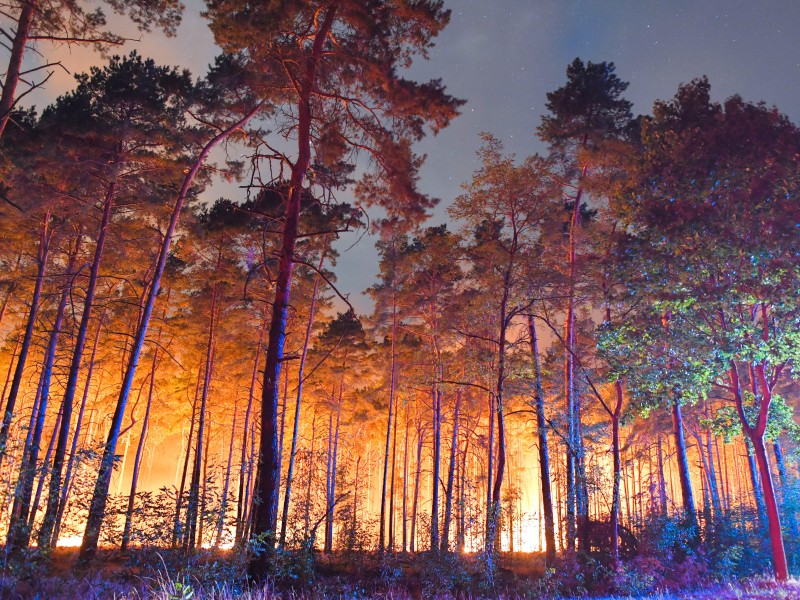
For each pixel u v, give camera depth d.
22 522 9.94
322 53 14.48
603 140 23.27
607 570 16.83
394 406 36.66
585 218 28.56
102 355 30.67
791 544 19.97
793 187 14.02
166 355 30.91
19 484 10.04
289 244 13.59
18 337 27.86
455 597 14.44
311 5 13.93
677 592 15.20
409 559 20.50
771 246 14.10
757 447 15.42
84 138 18.91
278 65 14.58
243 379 35.84
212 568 10.20
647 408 17.72
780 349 14.41
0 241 23.17
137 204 20.97
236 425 41.47
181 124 19.69
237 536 12.01
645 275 16.56
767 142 15.08
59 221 21.94
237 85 16.22
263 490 11.70
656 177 17.27
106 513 10.84
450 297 29.78
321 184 15.20
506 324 20.48
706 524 20.98
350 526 22.00
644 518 21.64
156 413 38.94
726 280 15.32
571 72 26.06
